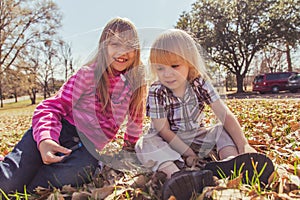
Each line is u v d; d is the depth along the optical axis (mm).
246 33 25531
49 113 1922
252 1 25141
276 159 1996
